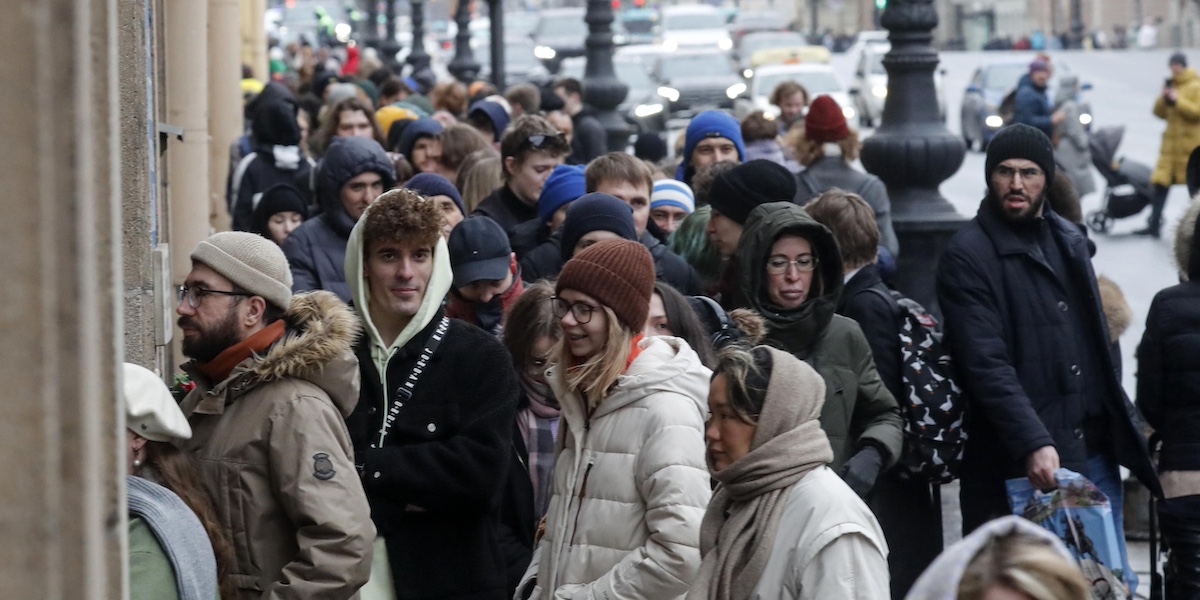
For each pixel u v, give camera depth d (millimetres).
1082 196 36594
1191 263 10367
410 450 7371
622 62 57125
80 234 2742
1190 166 14250
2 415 2711
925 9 17578
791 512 5852
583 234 10031
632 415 6875
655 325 8133
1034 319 10258
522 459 8766
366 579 6445
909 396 10133
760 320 8898
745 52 74875
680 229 12078
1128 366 20500
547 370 7453
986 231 10391
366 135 19250
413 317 7582
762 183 10641
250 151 20406
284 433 6367
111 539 3299
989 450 10406
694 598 6016
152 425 5965
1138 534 13680
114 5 3543
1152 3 132375
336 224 12398
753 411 5910
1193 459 10227
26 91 2678
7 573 2719
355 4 114125
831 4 154750
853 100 63500
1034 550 3631
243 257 6590
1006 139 10234
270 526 6402
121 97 8531
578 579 6922
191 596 5734
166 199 11805
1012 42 136250
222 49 21734
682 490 6633
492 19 41469
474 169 14609
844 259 10492
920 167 17562
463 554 7512
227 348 6582
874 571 5773
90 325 2791
